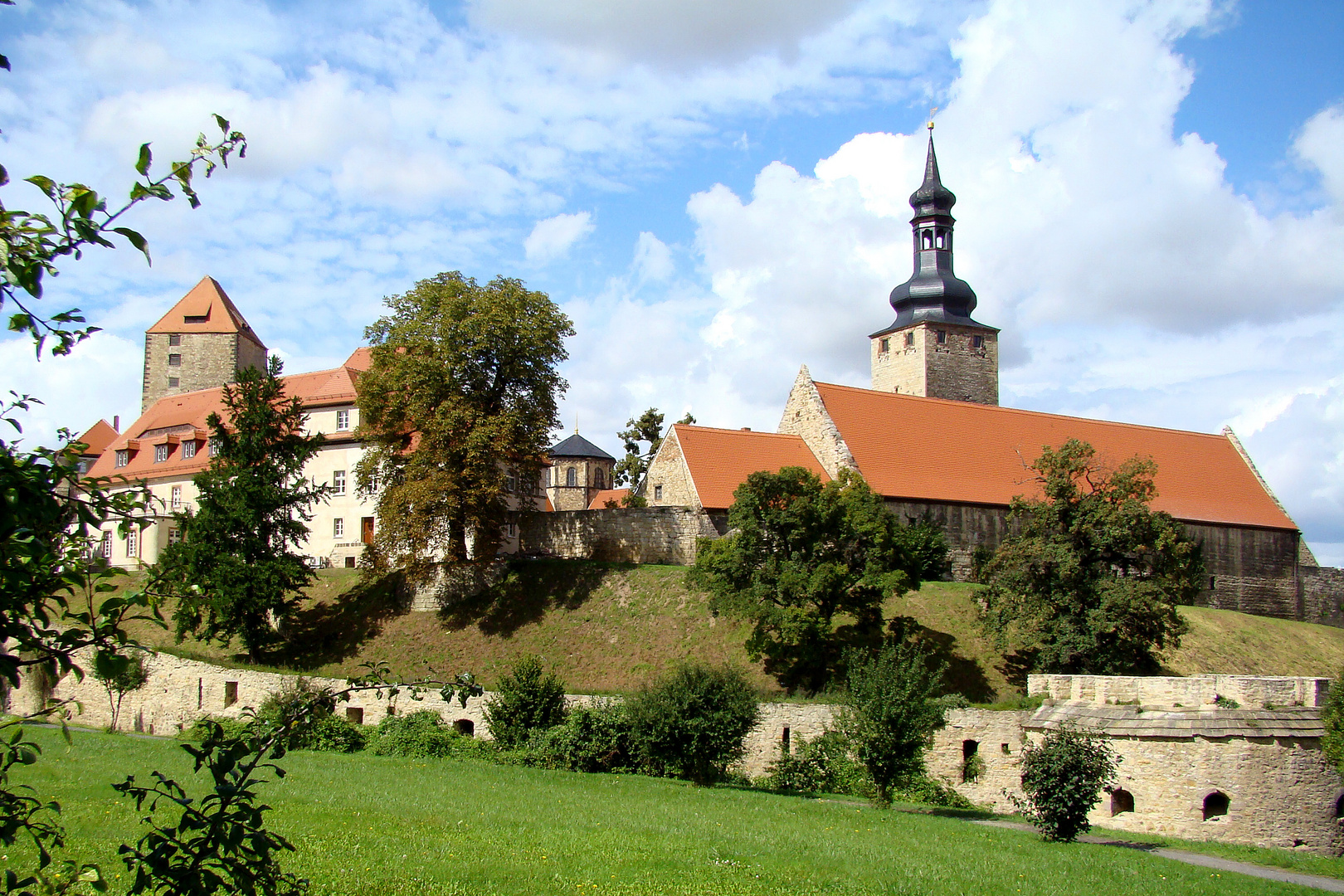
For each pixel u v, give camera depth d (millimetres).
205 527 48594
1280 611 68000
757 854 21422
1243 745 29203
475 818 24141
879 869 20703
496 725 38500
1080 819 26250
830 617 41594
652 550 54094
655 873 19250
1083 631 41938
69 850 18734
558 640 48906
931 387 76312
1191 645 52781
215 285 93938
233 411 52469
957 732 36125
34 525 7082
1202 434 74750
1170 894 20172
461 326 52906
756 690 38125
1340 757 28297
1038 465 45938
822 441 59500
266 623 50938
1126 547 43562
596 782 33031
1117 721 32062
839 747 36094
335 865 18562
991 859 22516
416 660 49438
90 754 34375
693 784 33719
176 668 46250
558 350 56844
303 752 38062
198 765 7934
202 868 7691
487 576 54062
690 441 56875
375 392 53500
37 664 7078
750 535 42094
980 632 45812
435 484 49906
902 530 43781
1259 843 28594
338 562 63906
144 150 6773
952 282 77875
